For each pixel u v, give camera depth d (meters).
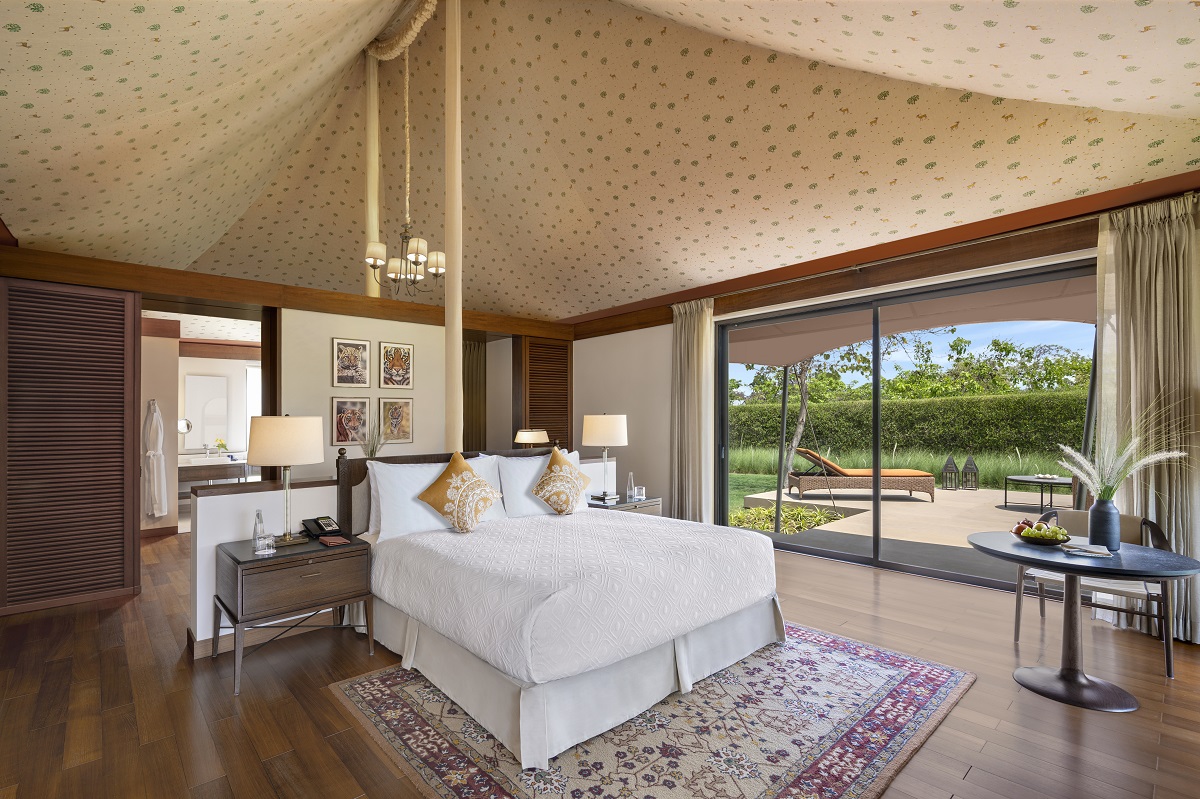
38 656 3.07
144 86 2.65
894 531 5.58
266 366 5.11
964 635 3.35
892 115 3.56
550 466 4.03
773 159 4.17
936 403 5.27
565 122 4.70
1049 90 2.73
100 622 3.63
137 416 4.30
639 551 2.74
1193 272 3.27
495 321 6.80
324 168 5.62
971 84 2.90
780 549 5.64
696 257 5.46
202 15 2.34
